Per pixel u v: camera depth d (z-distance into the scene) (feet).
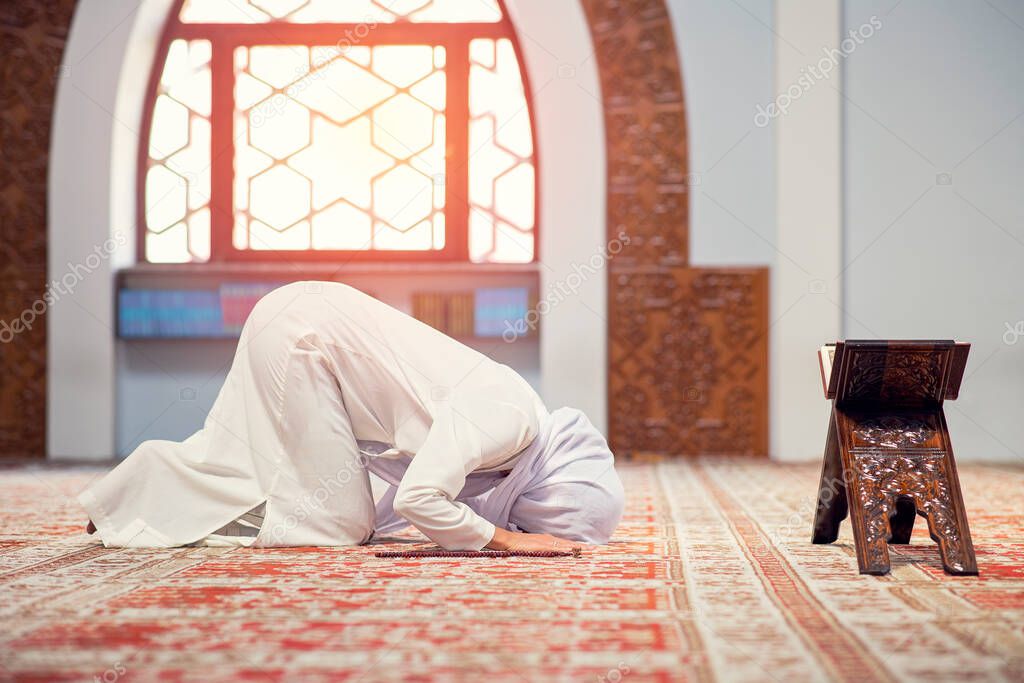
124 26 22.08
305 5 22.93
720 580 7.39
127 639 5.52
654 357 21.79
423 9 22.91
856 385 8.31
